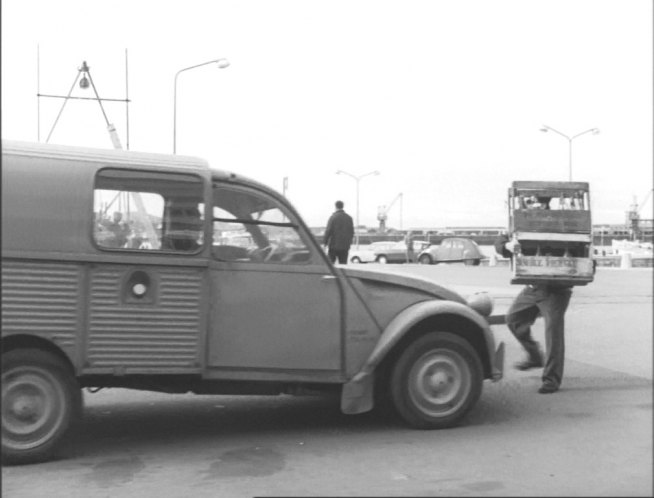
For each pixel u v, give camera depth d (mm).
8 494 4172
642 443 2428
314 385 5484
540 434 4453
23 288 4656
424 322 5656
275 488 4230
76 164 4871
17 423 4691
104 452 5145
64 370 4781
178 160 5184
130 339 4902
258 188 5328
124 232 4938
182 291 5043
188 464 4824
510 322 7102
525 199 6555
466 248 36875
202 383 5238
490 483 3564
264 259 5316
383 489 3953
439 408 5543
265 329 5273
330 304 5438
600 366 6395
